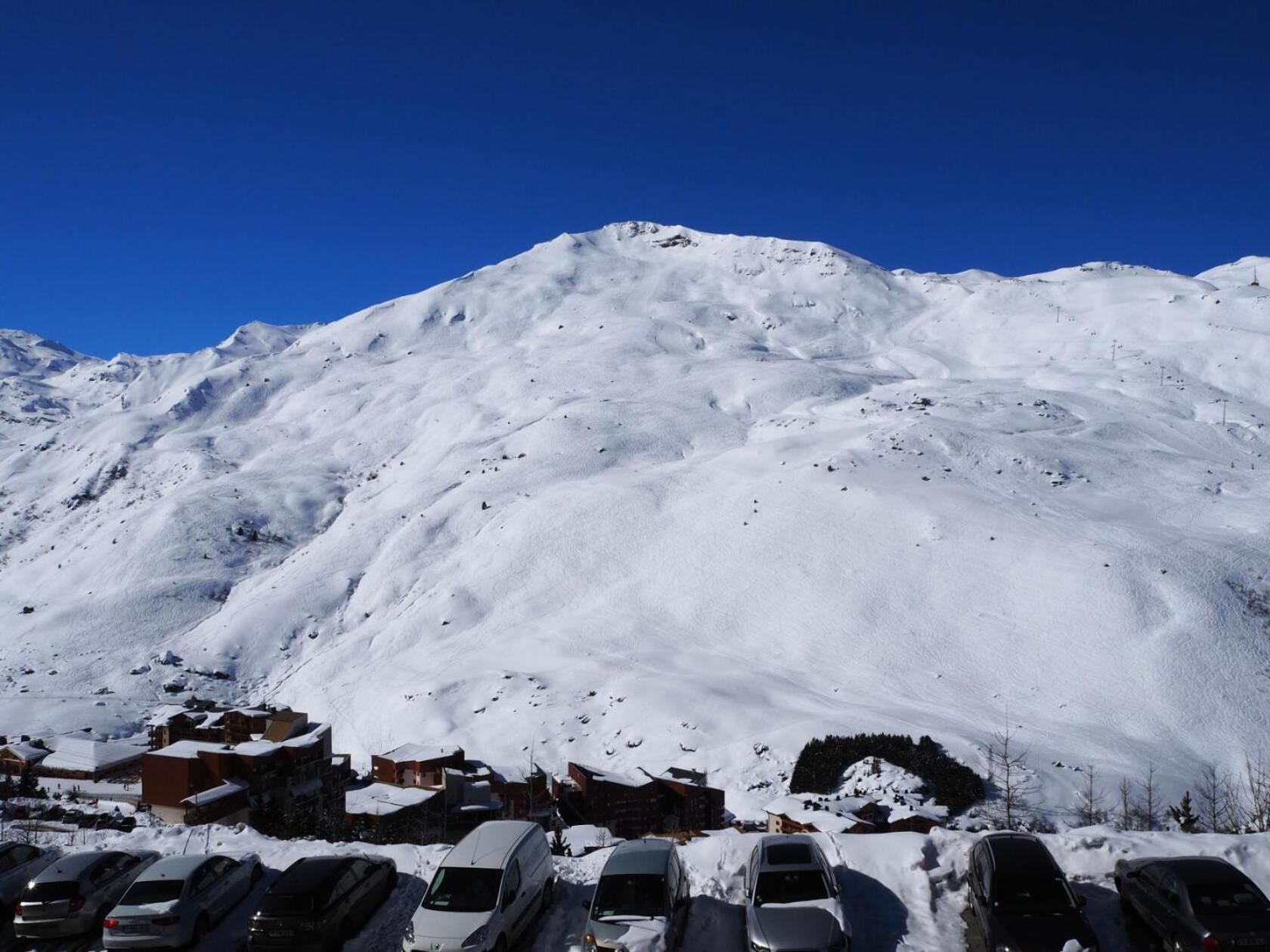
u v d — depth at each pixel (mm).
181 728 79375
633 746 82250
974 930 14531
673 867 15289
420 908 14500
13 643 133875
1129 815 50344
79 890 16484
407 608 133500
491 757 81812
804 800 48500
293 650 131250
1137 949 13969
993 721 82562
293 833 42094
